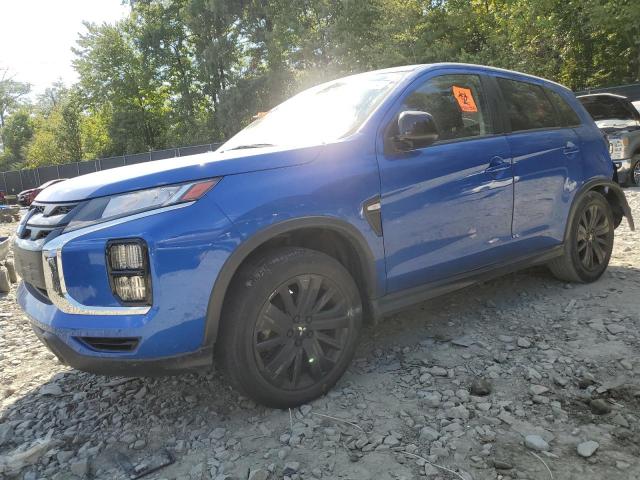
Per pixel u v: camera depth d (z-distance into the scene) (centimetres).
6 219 1830
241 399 297
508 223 372
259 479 225
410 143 312
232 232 253
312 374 283
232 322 257
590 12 2158
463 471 225
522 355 329
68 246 246
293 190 271
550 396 281
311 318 279
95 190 254
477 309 411
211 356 256
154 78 4509
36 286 268
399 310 318
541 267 495
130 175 260
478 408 272
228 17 3775
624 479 214
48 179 3806
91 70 4553
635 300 404
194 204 250
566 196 417
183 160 279
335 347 291
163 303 241
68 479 240
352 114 328
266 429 264
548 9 2303
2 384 346
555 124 427
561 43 2500
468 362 324
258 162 271
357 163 296
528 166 383
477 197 348
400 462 233
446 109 350
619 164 1038
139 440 266
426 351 343
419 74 345
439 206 327
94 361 246
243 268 264
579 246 439
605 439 241
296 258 271
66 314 249
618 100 1085
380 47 2741
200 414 286
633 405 268
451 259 339
